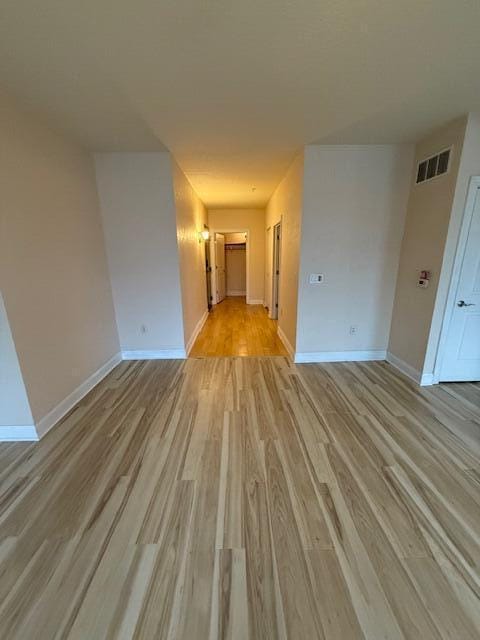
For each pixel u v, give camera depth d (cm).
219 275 815
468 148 233
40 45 145
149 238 331
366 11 129
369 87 188
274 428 219
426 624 103
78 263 273
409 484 166
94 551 129
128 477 173
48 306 229
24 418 206
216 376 314
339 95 197
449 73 174
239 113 220
